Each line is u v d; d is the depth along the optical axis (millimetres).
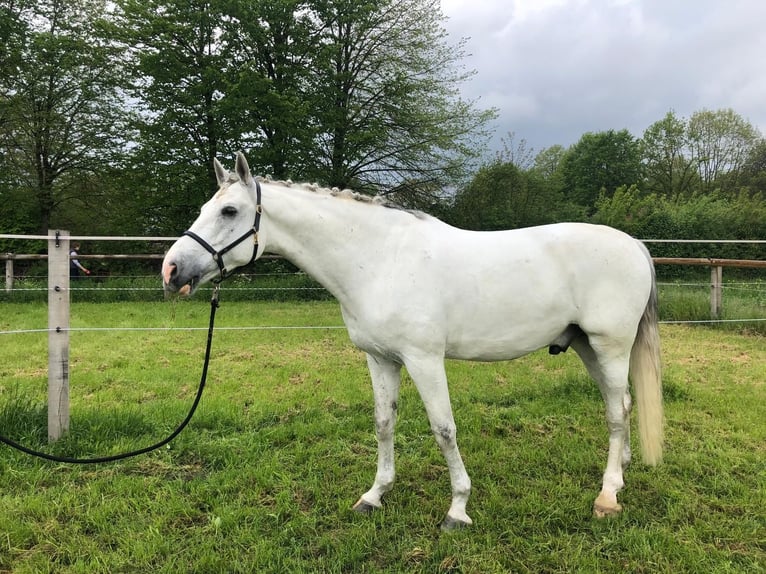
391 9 15180
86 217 17469
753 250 15359
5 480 2781
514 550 2234
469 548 2209
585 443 3355
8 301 10781
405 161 16125
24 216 16031
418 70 15766
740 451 3195
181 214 15781
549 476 2945
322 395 4426
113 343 6734
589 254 2439
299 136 13938
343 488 2779
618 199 19156
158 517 2451
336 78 14820
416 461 3125
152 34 14211
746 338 6965
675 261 7742
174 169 14531
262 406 4082
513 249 2422
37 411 3521
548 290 2404
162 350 6379
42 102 15914
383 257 2314
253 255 2316
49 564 2115
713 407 4008
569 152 39688
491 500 2613
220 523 2412
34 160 16594
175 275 2148
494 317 2369
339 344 6840
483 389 4586
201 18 13945
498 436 3586
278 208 2336
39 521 2447
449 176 16453
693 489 2754
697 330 7547
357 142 15016
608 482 2578
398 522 2447
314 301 11656
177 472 2988
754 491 2680
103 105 16453
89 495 2660
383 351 2371
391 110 15484
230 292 11711
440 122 15711
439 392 2307
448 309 2309
